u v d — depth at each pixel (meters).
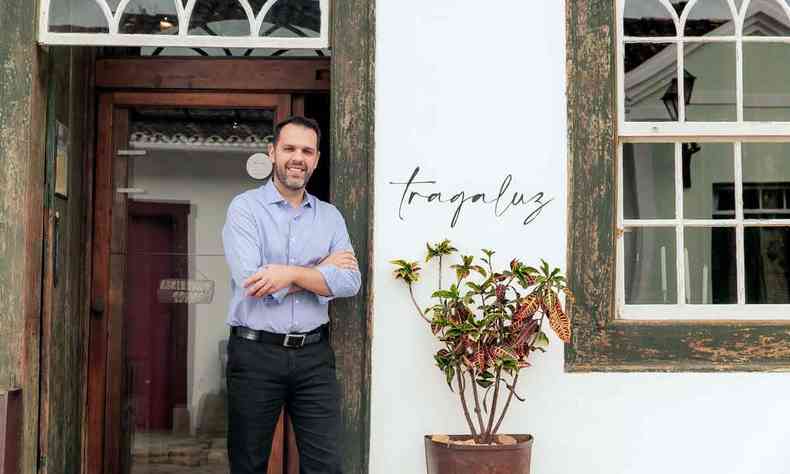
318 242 3.82
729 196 4.22
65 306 4.50
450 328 3.83
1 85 4.02
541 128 4.09
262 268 3.62
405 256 4.05
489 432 3.84
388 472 4.01
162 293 4.92
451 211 4.07
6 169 3.99
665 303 4.18
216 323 4.92
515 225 4.07
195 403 4.91
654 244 4.20
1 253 3.97
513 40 4.11
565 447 4.03
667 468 4.03
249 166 4.92
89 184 4.82
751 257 4.22
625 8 4.22
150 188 4.91
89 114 4.83
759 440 4.04
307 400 3.76
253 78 4.88
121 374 4.89
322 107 5.00
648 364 4.05
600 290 4.07
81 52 4.69
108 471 4.85
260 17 4.10
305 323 3.72
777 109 4.22
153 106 4.91
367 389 4.01
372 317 4.03
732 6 4.23
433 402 4.03
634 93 4.20
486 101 4.09
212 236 4.93
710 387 4.05
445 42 4.10
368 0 4.09
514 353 3.74
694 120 4.21
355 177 4.05
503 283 4.04
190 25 4.10
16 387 3.96
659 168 4.21
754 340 4.06
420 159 4.07
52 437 4.30
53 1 4.07
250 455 3.72
